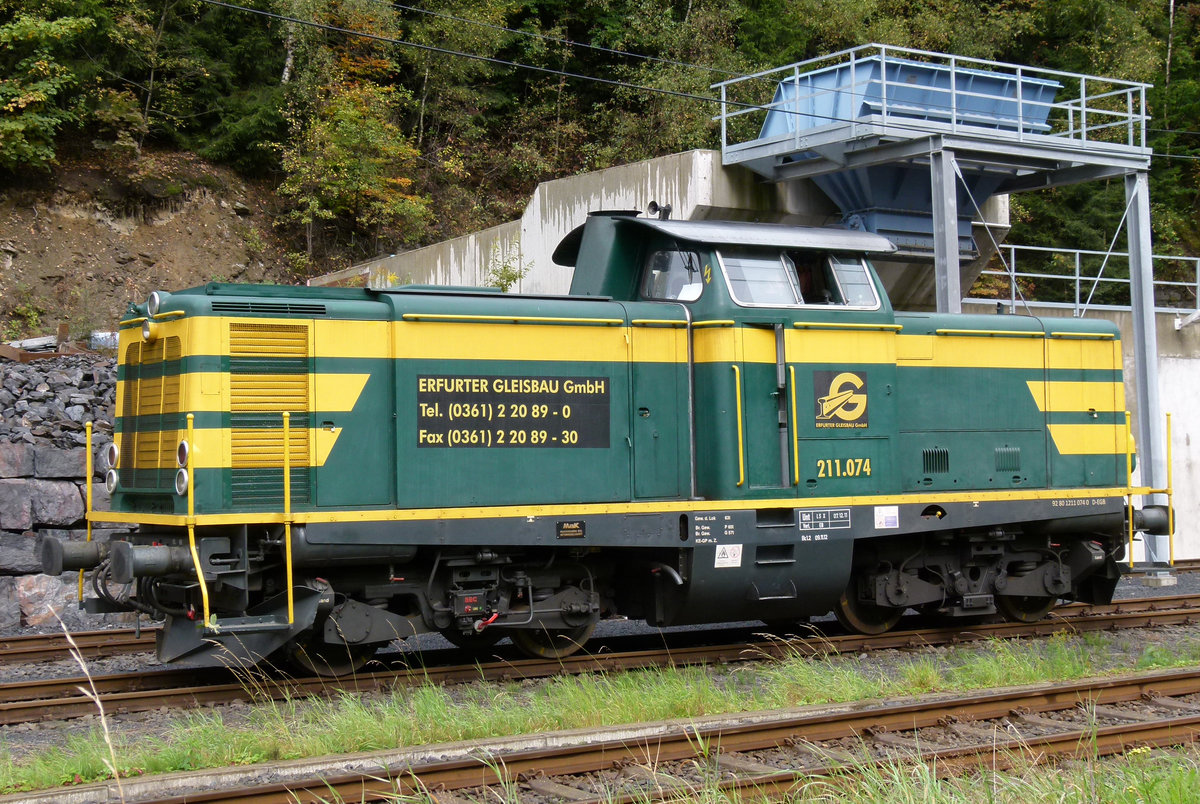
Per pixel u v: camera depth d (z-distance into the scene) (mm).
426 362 9156
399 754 6504
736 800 5578
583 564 10062
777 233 10406
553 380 9625
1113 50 33156
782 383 10062
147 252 24828
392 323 9109
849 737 7004
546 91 32406
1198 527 19094
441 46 30234
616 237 10852
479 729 7145
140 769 6293
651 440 10008
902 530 10680
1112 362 12523
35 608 12203
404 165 29031
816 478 10250
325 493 8781
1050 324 12188
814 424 10266
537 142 31938
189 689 8445
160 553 8109
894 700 7824
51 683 8656
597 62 32906
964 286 20016
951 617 11828
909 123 15633
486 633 10266
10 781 5953
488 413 9352
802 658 9523
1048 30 34562
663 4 30781
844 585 10484
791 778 6074
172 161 26375
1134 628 11797
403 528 8852
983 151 15727
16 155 23484
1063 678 8766
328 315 8906
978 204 18203
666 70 28672
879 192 17297
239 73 28297
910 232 17609
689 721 7195
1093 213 31844
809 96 17547
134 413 9281
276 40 28750
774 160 17156
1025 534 12023
